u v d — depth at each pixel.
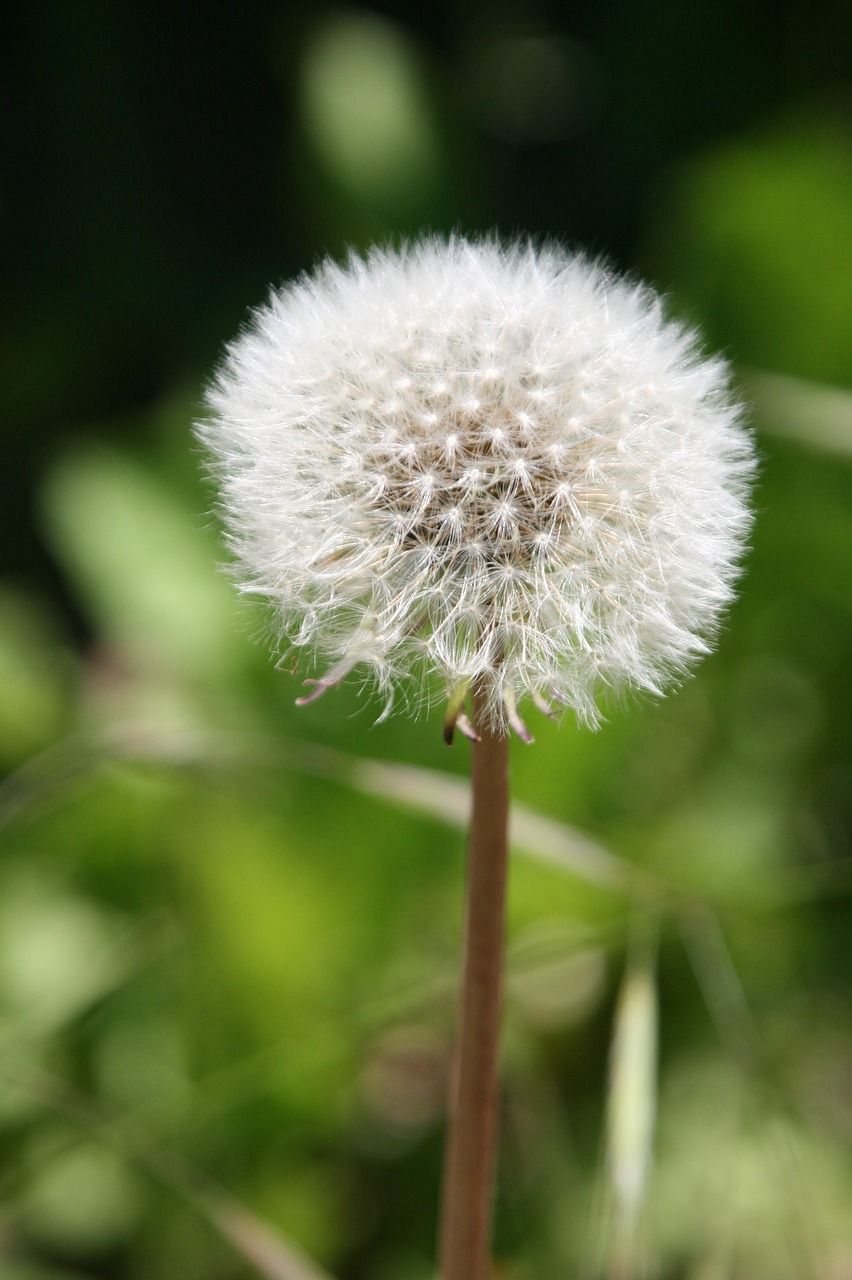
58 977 0.39
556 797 0.40
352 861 0.39
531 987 0.39
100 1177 0.37
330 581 0.30
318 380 0.30
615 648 0.30
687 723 0.44
